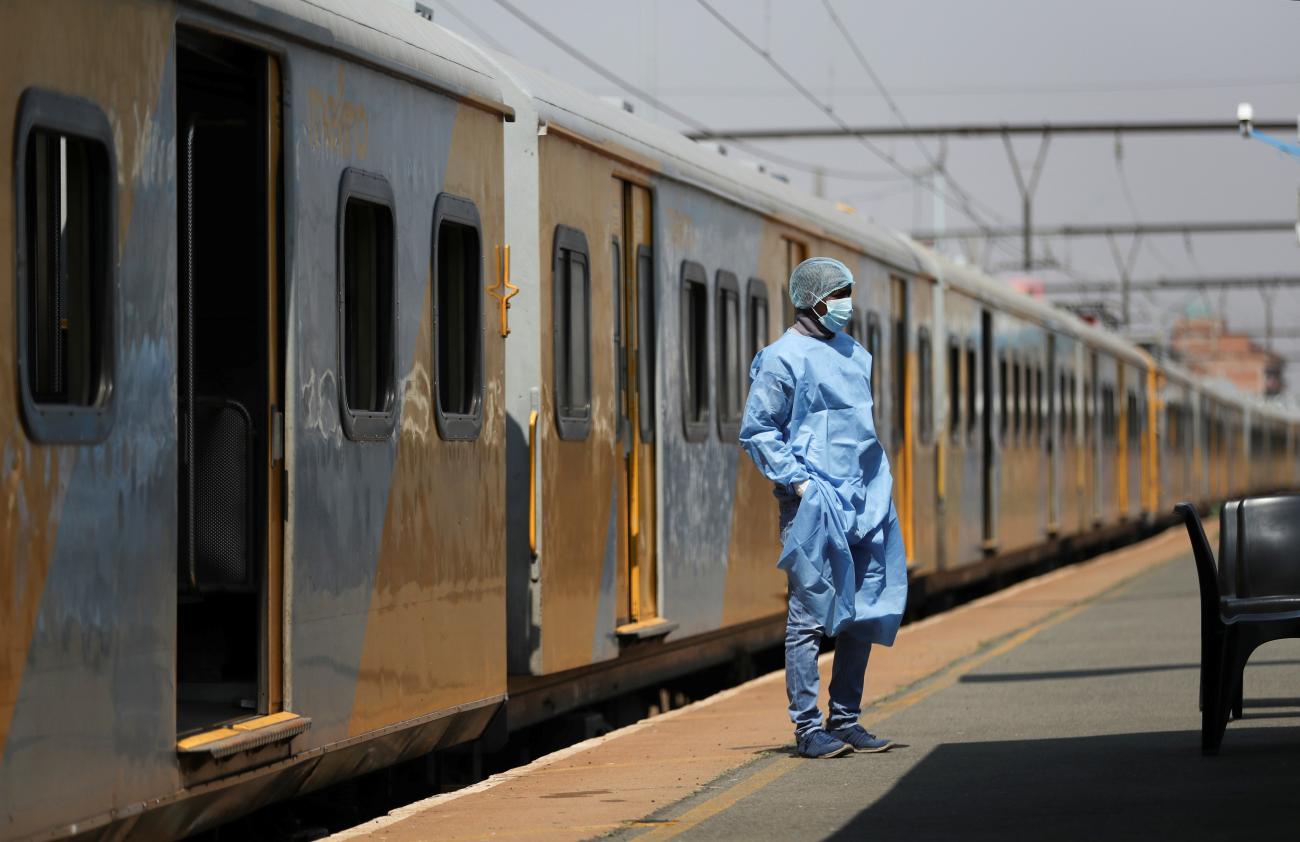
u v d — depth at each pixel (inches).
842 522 584.7
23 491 377.1
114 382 410.9
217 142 533.6
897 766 588.1
